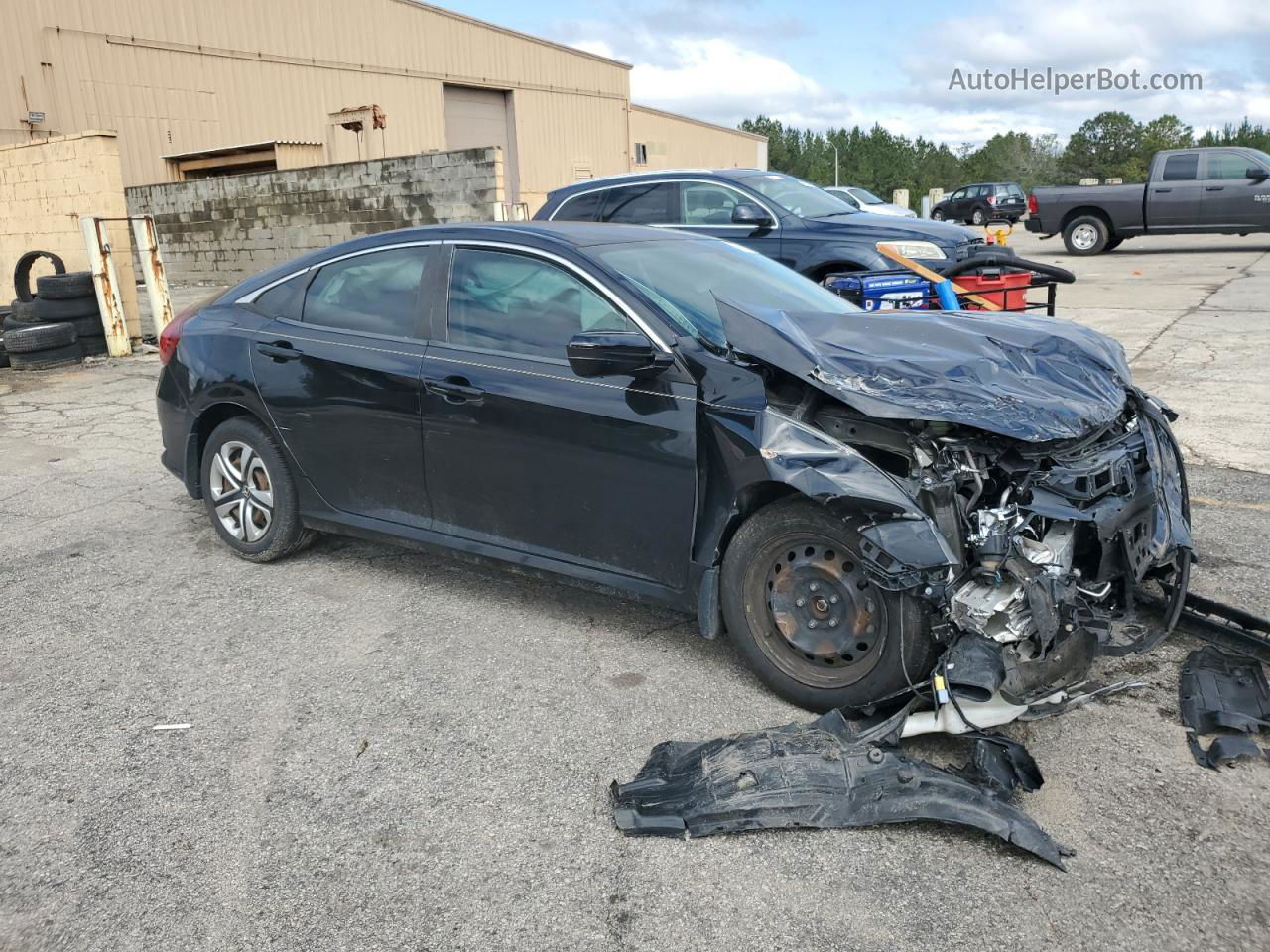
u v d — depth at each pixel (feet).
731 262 14.19
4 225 45.57
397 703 11.50
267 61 76.79
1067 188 65.31
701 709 11.12
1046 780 9.52
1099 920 7.73
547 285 12.65
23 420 27.76
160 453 23.58
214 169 69.62
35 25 62.49
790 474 10.15
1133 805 9.11
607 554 12.19
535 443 12.33
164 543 17.20
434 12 90.58
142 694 11.85
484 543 13.34
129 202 61.46
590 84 112.16
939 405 10.01
